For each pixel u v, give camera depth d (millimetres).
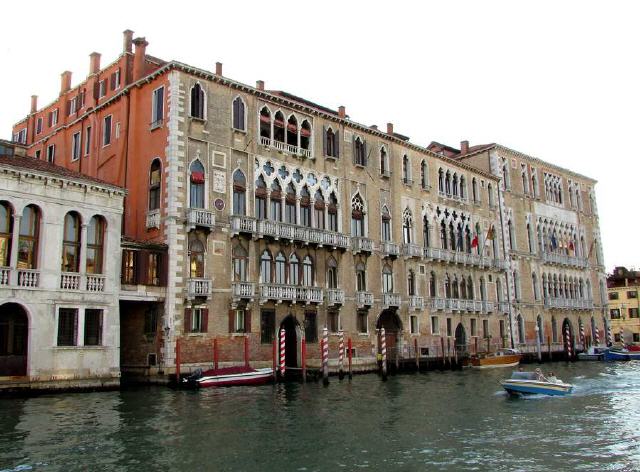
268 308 30875
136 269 26703
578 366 44969
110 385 24625
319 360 32969
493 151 50500
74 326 23922
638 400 24484
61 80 37812
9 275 22203
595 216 63000
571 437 16766
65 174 24250
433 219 42469
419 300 39719
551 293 54250
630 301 75812
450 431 17500
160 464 13406
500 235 49031
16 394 22094
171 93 28891
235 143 30812
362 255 36438
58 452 14281
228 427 17500
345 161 36656
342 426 18000
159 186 28906
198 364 27656
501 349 44531
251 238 30453
